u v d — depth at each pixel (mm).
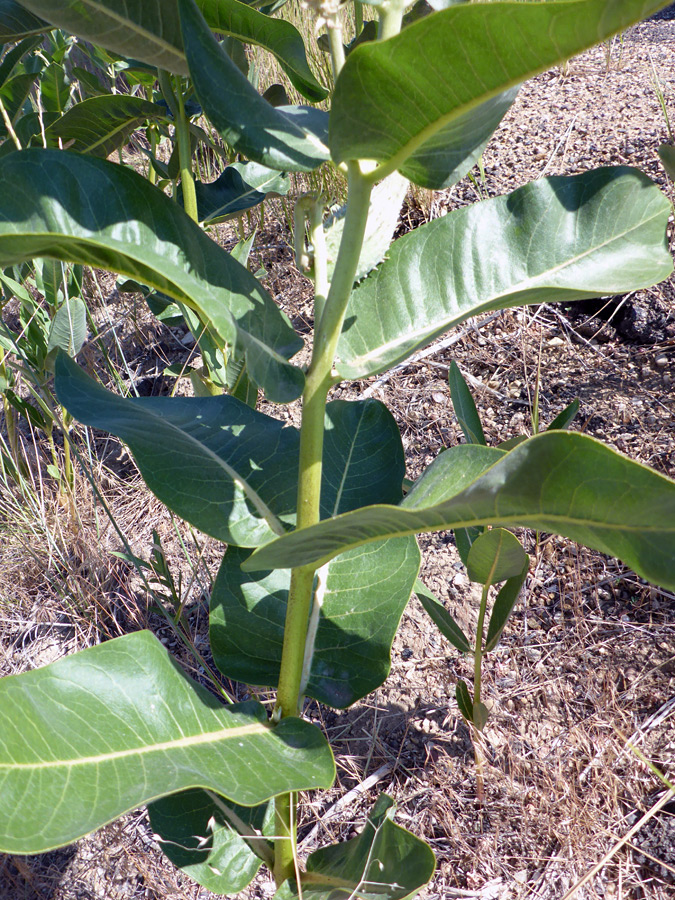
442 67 768
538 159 3891
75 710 1099
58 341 2902
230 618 1512
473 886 1869
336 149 932
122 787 1015
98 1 1174
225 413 1517
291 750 1227
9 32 2223
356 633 1489
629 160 3646
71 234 980
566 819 1889
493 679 2256
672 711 2031
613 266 1254
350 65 794
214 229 4289
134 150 4820
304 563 1130
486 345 3260
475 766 2049
